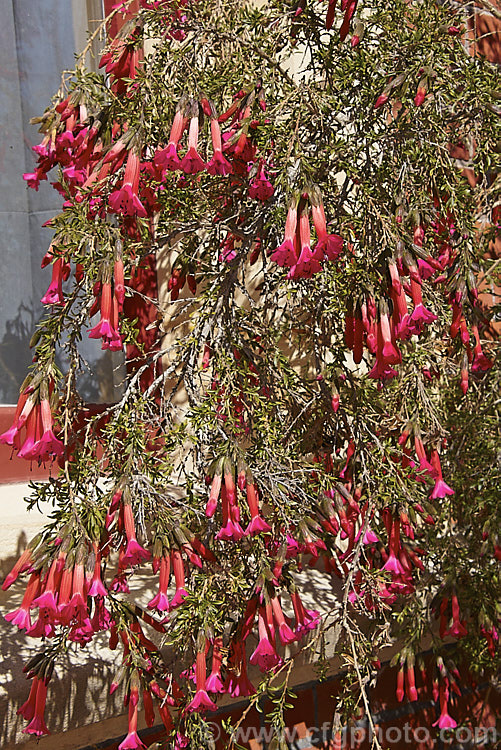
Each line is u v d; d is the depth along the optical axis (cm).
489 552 179
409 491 151
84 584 111
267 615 125
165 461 131
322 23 155
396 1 153
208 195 157
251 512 122
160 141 141
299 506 136
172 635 127
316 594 177
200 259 167
